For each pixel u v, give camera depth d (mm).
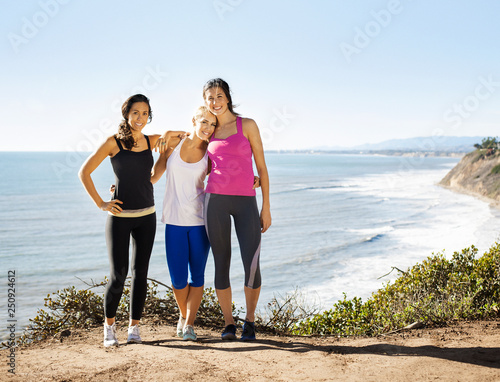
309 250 22562
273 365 2934
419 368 2756
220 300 3855
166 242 3799
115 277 3562
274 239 26062
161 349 3389
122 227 3531
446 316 4348
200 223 3789
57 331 4664
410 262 18859
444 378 2551
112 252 3537
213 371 2805
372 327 4855
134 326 3709
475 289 4770
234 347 3471
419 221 32125
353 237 26062
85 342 3842
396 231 27641
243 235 3705
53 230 31141
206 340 3805
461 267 5477
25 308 13328
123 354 3250
